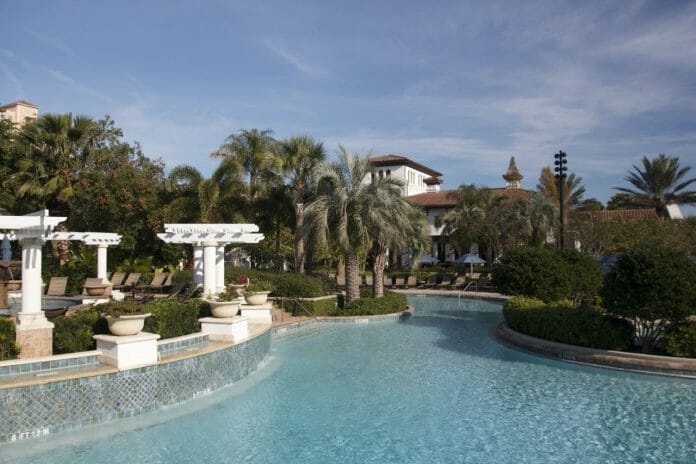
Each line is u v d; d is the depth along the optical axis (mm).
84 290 20375
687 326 11492
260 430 7953
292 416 8625
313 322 18344
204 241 16047
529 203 35312
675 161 44875
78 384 7828
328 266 40406
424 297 31328
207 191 25609
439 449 7258
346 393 10000
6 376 7656
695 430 7914
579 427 8109
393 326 19062
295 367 12172
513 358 13273
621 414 8703
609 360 11867
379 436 7750
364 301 20578
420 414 8766
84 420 7887
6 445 7160
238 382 10727
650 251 11641
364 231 19828
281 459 6902
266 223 28609
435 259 40688
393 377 11242
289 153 26844
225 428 8016
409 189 52250
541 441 7539
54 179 26703
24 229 9617
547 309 14414
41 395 7488
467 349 14477
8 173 27641
